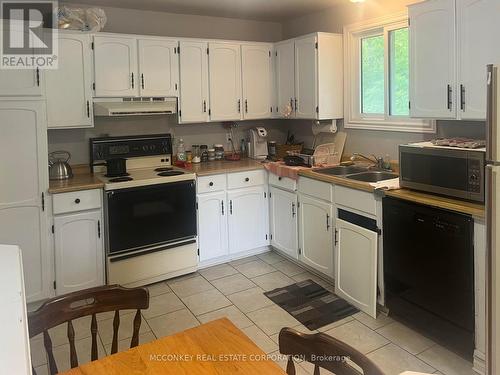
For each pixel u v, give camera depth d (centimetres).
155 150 391
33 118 289
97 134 374
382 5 339
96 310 146
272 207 400
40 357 248
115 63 343
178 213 352
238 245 392
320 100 373
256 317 290
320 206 335
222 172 372
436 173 244
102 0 347
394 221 263
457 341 232
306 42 377
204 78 386
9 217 287
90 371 114
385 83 346
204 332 134
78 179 336
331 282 342
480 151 219
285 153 427
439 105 259
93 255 323
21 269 126
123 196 324
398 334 263
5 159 282
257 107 418
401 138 337
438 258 236
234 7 380
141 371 113
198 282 350
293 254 377
